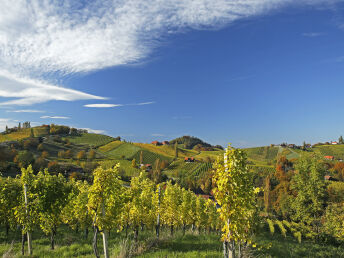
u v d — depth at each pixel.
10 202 17.89
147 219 20.16
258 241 20.27
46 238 22.75
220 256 12.99
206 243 17.31
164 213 22.42
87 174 93.25
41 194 16.67
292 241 26.22
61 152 134.75
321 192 29.31
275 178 89.50
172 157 177.62
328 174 87.50
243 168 8.98
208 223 30.95
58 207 18.03
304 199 29.88
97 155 153.75
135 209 17.72
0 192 17.83
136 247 14.65
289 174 88.31
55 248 17.59
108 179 12.52
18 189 18.20
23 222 15.58
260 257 14.28
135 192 17.80
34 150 137.62
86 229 23.38
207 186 95.31
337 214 27.36
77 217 23.03
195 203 29.45
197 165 146.62
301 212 29.95
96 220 12.29
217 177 9.38
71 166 104.00
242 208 8.88
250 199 9.25
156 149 198.62
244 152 9.10
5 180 19.22
